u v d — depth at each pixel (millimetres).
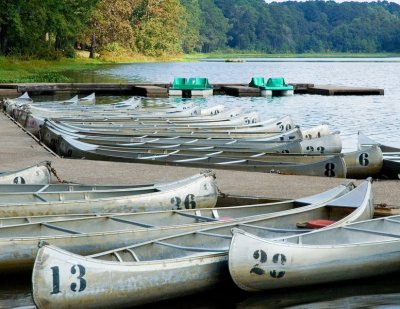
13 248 11047
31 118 27891
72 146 20281
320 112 37750
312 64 125625
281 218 12688
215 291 10531
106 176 17000
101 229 12305
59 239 11148
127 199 13695
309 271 10617
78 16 97625
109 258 10102
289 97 47500
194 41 194125
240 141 21922
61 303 9141
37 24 81000
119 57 120812
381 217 13211
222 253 10461
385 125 32406
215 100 45250
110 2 116938
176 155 19141
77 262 9250
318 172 17578
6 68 68750
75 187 14766
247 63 132625
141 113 31047
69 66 86688
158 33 137875
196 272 10188
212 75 80312
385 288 10945
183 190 14070
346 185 14172
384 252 11141
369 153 18859
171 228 11898
